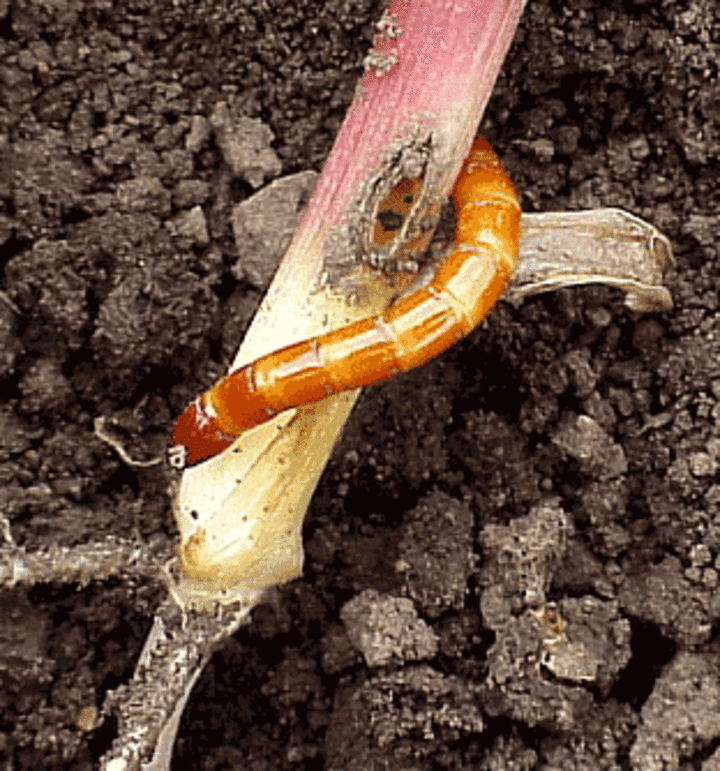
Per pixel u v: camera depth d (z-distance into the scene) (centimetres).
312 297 8
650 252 8
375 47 8
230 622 8
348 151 8
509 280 8
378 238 8
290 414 8
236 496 8
